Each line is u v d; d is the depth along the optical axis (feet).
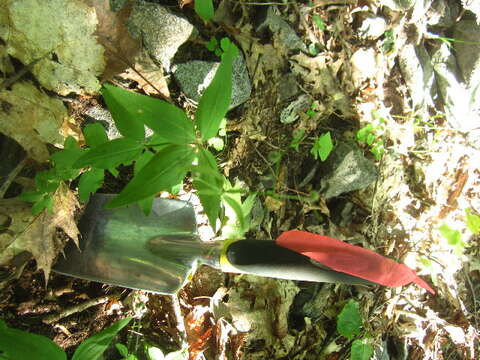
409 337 2.27
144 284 1.27
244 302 1.78
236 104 1.70
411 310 2.28
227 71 0.79
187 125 0.82
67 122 1.24
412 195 2.35
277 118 1.88
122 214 1.30
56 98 1.20
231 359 1.72
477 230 2.10
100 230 1.27
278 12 1.83
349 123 2.09
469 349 2.39
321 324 2.03
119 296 1.49
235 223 1.59
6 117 1.09
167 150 0.82
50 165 1.20
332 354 2.01
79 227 1.26
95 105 1.33
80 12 1.15
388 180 2.20
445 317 2.39
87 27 1.18
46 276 1.14
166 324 1.59
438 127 2.47
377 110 2.19
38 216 1.14
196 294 1.71
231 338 1.74
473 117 2.57
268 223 1.87
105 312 1.45
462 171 2.51
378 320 2.17
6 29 1.07
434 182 2.40
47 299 1.32
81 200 1.13
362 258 1.02
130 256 1.27
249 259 1.18
